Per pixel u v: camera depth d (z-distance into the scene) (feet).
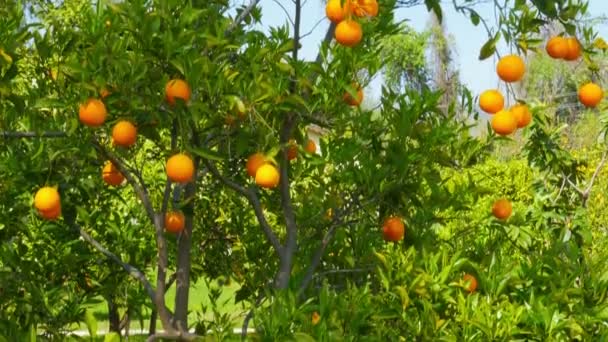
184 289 18.39
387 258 17.15
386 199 18.13
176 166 15.42
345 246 20.07
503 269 16.61
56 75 17.33
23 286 20.54
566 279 16.11
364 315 15.10
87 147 17.42
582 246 25.13
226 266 24.58
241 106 15.42
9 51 16.78
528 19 16.10
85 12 16.94
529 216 25.43
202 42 16.26
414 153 17.52
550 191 27.02
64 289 20.63
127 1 15.78
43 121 18.54
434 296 16.05
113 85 15.58
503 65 16.11
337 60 17.46
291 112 17.52
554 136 26.55
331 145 17.85
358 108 17.90
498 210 19.99
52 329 19.94
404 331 15.78
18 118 19.83
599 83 20.57
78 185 19.65
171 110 15.85
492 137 18.97
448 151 19.74
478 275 16.74
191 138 16.40
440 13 18.04
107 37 15.60
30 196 22.66
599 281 15.89
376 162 17.60
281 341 14.28
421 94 18.30
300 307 15.01
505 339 14.79
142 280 18.37
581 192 26.17
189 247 18.51
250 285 21.98
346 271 18.62
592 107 17.93
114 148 18.31
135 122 16.19
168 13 15.74
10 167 18.90
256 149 17.83
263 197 21.25
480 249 19.74
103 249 18.93
